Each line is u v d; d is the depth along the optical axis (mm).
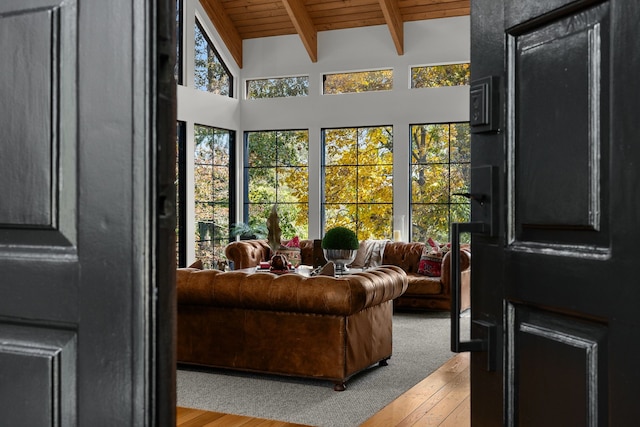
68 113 934
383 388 4746
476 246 1428
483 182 1372
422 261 8422
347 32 9984
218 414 4152
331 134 10227
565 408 1160
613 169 1043
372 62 9852
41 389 945
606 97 1063
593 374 1095
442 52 9453
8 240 981
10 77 963
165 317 907
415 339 6500
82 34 921
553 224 1184
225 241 10508
